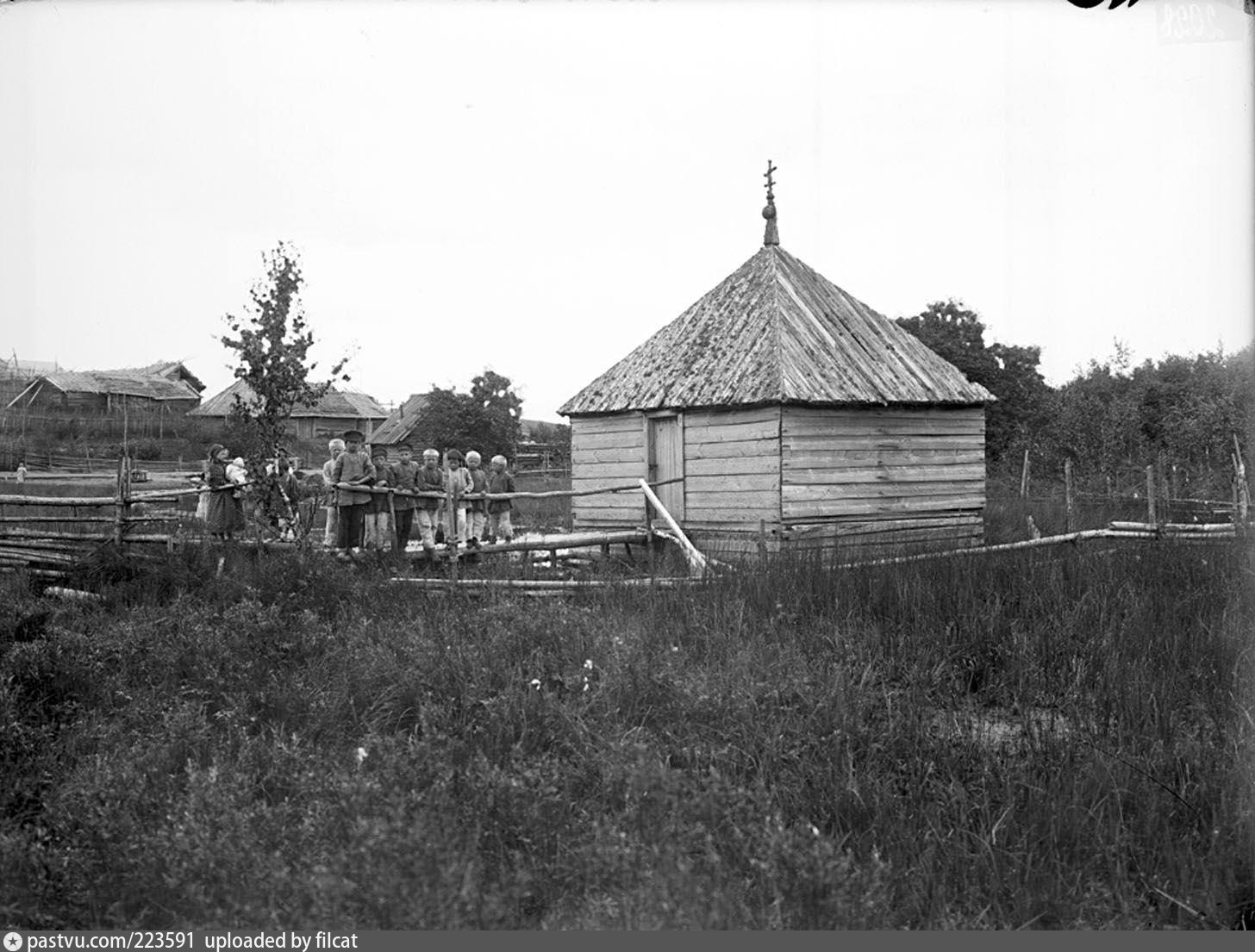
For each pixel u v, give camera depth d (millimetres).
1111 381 35219
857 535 17938
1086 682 10031
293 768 7688
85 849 6766
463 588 13461
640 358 22125
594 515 21875
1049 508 24812
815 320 20750
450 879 5578
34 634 11430
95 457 48969
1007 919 6324
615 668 9250
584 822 6949
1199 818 7340
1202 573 13461
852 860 6590
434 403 47094
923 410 20438
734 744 8188
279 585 13117
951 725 9156
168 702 9094
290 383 15484
